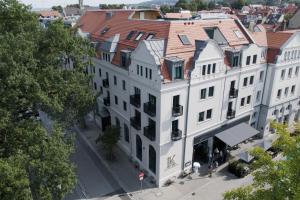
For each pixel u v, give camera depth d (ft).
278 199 50.70
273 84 139.74
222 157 126.11
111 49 132.87
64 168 79.71
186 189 110.52
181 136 109.40
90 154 134.62
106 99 146.00
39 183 76.18
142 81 107.96
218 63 112.16
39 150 77.25
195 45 111.45
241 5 634.84
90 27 184.55
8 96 80.48
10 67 79.46
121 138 137.59
